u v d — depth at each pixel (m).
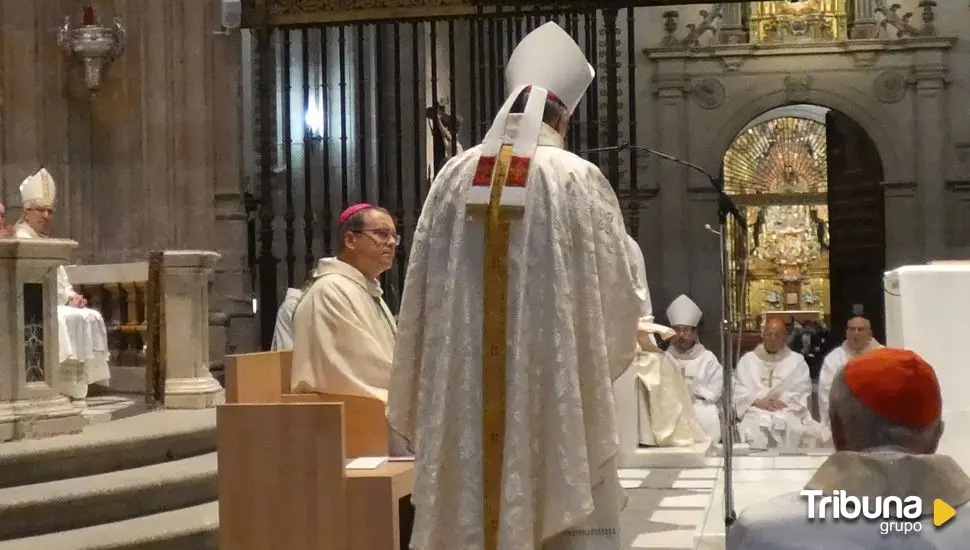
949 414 3.79
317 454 4.13
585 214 3.11
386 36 13.57
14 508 5.71
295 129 13.81
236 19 10.27
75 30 10.42
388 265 5.08
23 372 6.59
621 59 19.11
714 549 5.08
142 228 10.71
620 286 3.14
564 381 3.02
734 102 19.92
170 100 10.84
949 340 3.82
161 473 6.49
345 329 4.83
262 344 10.45
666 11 19.91
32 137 10.32
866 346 8.80
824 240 20.70
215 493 6.67
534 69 3.33
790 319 19.67
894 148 19.47
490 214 3.12
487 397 3.07
